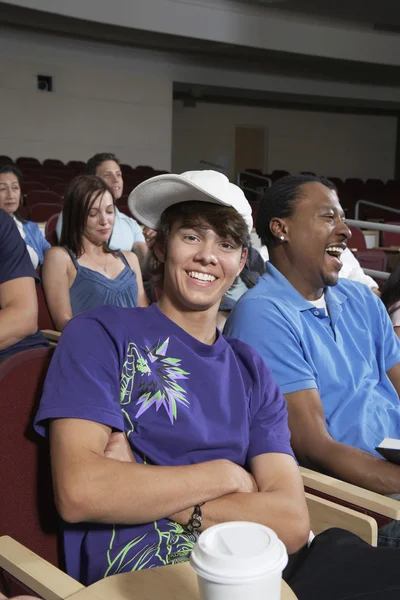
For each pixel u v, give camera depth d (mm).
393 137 17500
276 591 741
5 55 11297
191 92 13562
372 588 1113
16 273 2164
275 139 16500
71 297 2832
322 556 1214
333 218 1787
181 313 1367
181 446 1286
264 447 1363
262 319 1737
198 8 10531
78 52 11938
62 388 1223
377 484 1585
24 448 1291
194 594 960
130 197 1373
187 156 15789
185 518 1233
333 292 1910
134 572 1016
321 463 1660
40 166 10742
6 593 1124
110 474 1152
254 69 13594
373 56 12180
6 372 1289
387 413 1839
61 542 1307
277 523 1255
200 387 1320
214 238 1336
